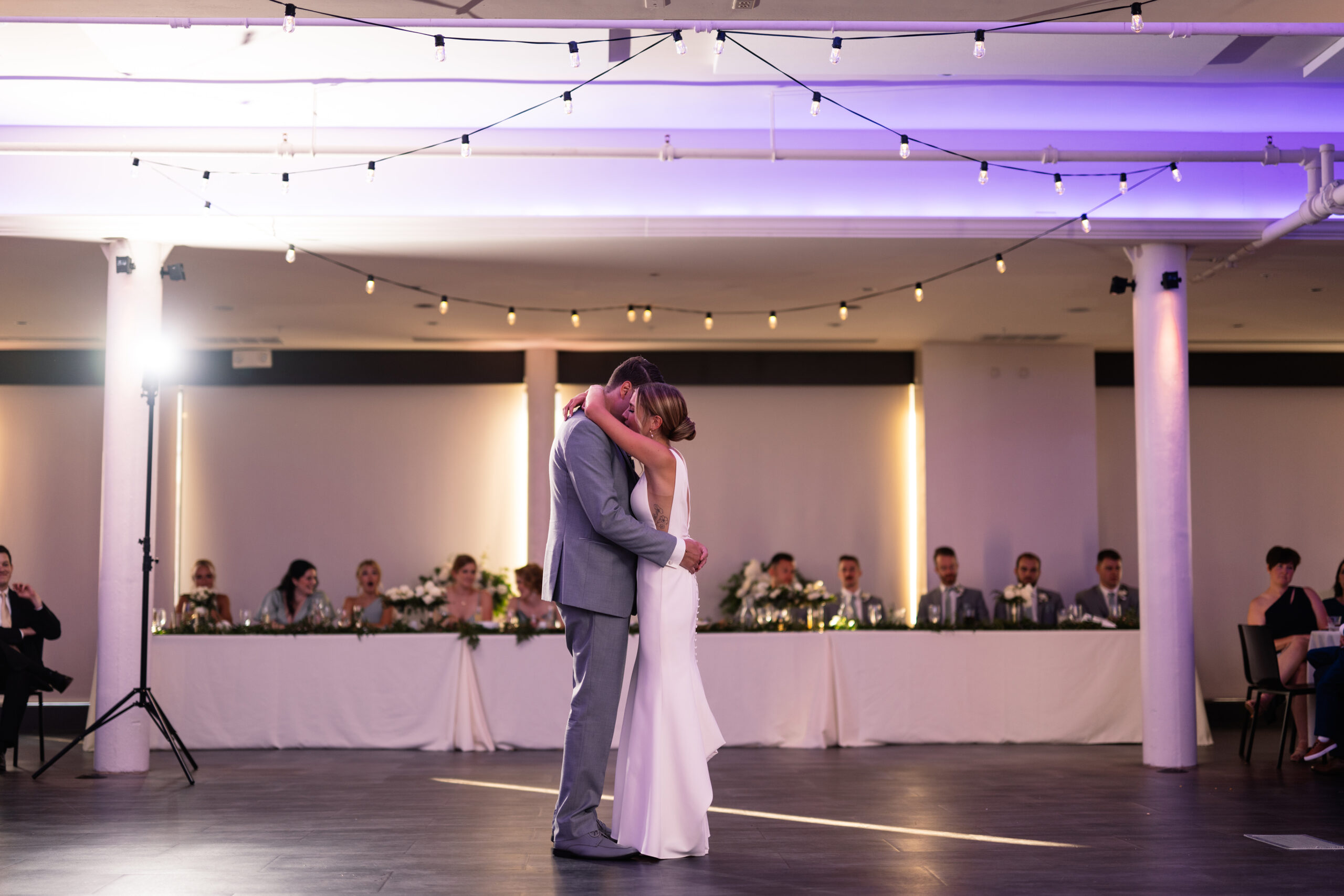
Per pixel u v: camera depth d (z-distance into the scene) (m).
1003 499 10.44
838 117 7.12
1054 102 6.95
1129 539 10.84
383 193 7.12
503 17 5.09
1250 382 10.96
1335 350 10.95
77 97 6.68
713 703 7.84
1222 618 10.88
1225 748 7.88
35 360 10.54
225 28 5.82
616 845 4.09
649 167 7.23
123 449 6.90
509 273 7.96
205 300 8.75
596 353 10.83
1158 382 7.13
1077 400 10.54
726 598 10.56
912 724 7.96
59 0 4.82
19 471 10.55
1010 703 8.02
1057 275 7.96
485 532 10.86
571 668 7.82
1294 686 7.00
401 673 7.79
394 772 6.63
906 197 7.25
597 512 3.98
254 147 6.74
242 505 10.73
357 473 10.82
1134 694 8.02
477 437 10.91
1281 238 6.99
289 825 4.86
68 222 6.85
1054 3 5.05
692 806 4.09
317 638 7.81
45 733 9.01
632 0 4.92
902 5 5.06
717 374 10.88
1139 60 6.39
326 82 6.51
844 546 10.87
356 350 10.80
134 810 5.27
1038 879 3.76
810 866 3.95
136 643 6.81
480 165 7.18
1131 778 6.38
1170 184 7.28
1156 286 7.18
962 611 8.79
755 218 7.03
